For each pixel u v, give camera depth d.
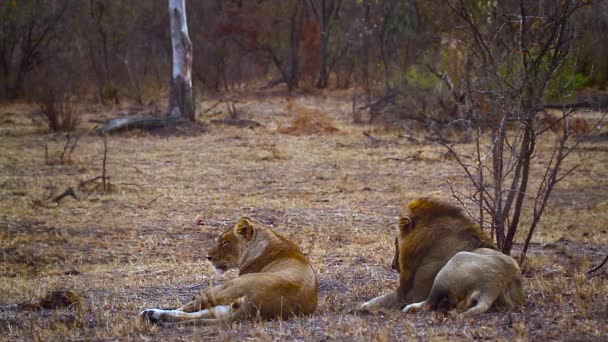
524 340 6.28
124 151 25.33
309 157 24.05
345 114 37.03
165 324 7.27
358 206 16.59
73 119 30.98
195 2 52.56
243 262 8.16
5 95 42.84
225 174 20.98
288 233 14.09
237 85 53.03
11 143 26.88
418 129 28.80
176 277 10.73
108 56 45.62
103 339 7.02
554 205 16.45
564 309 7.49
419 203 8.18
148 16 50.75
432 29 39.78
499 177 10.48
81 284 10.40
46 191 18.14
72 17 46.31
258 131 30.88
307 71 52.47
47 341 7.06
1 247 13.09
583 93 28.28
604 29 14.12
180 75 31.88
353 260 11.67
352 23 52.75
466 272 7.36
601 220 14.75
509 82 11.05
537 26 10.58
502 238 10.52
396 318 7.27
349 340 6.45
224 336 6.53
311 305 7.55
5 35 43.44
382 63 43.25
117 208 16.42
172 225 14.86
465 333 6.52
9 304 9.16
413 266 7.98
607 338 6.37
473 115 11.65
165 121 30.50
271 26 52.25
